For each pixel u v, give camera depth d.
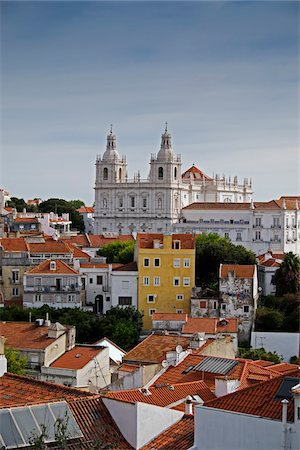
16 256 187.62
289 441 41.78
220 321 152.00
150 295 184.00
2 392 52.03
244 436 43.31
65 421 45.59
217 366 77.31
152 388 63.81
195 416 45.06
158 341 114.44
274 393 45.59
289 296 181.75
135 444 46.12
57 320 161.00
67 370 111.81
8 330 123.56
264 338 161.38
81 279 184.38
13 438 42.94
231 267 173.38
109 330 157.25
